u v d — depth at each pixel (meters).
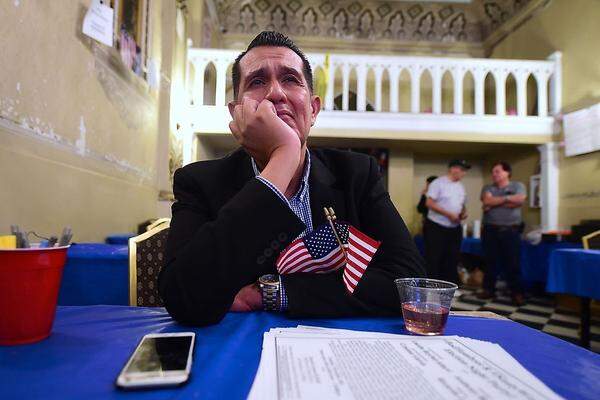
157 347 0.51
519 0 6.92
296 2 8.07
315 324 0.70
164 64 3.82
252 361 0.49
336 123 5.84
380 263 0.92
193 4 5.66
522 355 0.53
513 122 5.81
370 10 8.17
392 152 7.04
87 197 2.13
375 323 0.72
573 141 5.42
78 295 1.61
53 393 0.39
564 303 4.02
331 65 5.87
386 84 8.09
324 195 1.02
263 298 0.77
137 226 2.96
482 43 8.32
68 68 1.89
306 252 0.85
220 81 5.57
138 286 1.46
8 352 0.51
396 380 0.42
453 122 5.85
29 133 1.58
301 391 0.39
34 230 1.63
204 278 0.66
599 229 4.12
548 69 5.89
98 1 2.03
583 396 0.40
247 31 8.29
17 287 0.52
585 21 5.35
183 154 4.93
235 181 0.98
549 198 5.71
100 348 0.54
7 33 1.43
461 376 0.44
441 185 4.11
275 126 0.77
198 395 0.39
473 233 6.17
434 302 0.63
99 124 2.27
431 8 8.09
